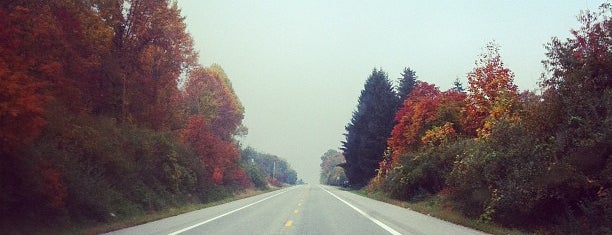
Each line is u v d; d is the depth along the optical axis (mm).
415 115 40031
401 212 23328
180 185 35375
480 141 22219
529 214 16297
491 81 30641
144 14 34156
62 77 20219
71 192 16891
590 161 13953
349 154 70562
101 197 19531
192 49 37969
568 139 15203
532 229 15969
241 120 80438
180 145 38250
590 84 15281
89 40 24328
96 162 21281
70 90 21438
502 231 14930
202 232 14219
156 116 37219
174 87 38750
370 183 58875
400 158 38906
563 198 14750
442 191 28312
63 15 21312
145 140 28953
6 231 13117
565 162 14500
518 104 24891
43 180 14289
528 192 15672
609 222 12469
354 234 13602
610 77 15188
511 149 17938
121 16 32812
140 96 35281
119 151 23375
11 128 12523
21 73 13547
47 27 18578
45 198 14844
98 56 26734
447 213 21078
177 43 36938
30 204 14625
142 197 25578
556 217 14984
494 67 31172
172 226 16406
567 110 15562
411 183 34656
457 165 22500
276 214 21703
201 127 48500
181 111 48406
